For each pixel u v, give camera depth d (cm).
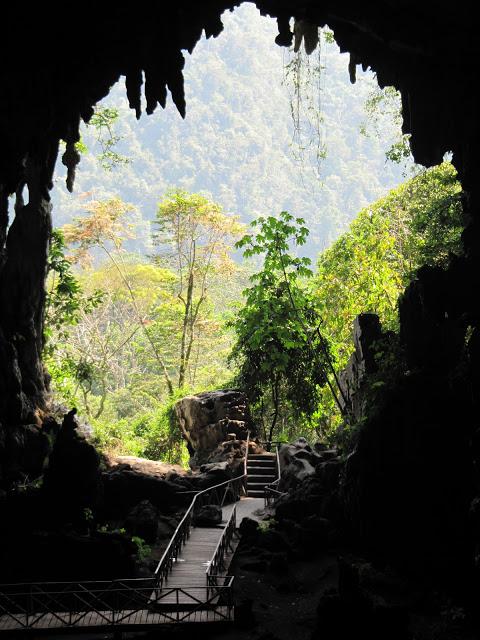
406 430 1783
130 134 10962
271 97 11862
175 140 11075
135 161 10756
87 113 2061
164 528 1952
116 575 1616
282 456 2458
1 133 1850
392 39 1859
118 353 5662
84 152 3256
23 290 2227
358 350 2291
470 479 1678
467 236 1916
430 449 1747
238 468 2469
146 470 2311
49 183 2273
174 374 5203
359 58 2095
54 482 1756
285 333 2808
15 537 1633
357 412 2230
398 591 1614
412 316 1897
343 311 3300
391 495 1767
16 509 1709
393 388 1845
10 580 1580
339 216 10356
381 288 3206
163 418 3403
